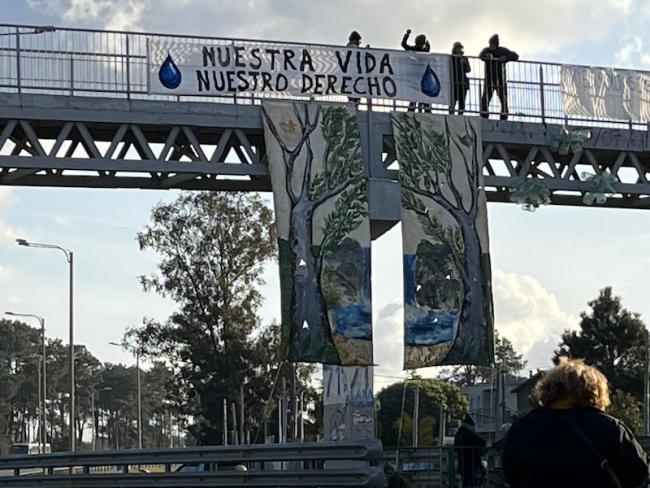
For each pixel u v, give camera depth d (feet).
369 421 71.36
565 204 82.74
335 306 70.90
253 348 194.29
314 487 41.11
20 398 428.97
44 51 69.05
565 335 272.72
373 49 74.33
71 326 146.10
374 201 72.54
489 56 76.69
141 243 192.34
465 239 73.87
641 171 81.00
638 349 263.08
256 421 204.85
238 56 71.82
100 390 444.96
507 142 76.89
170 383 203.10
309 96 72.90
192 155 74.59
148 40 70.69
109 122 69.92
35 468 49.88
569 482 16.56
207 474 44.34
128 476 46.68
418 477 55.36
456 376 293.84
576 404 17.13
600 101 79.51
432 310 72.69
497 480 53.01
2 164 68.64
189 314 192.34
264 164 72.79
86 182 73.10
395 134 73.72
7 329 427.33
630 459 16.62
